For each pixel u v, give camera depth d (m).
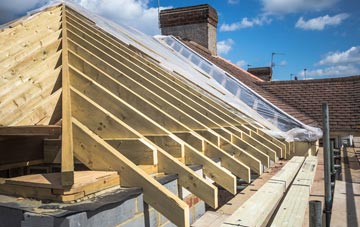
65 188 2.86
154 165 3.91
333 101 14.24
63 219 2.53
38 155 4.31
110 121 4.09
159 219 3.68
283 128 10.12
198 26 17.41
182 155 4.47
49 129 3.61
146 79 6.42
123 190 3.25
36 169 4.99
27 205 2.82
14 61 5.58
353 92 14.39
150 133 4.59
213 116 6.81
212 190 3.71
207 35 17.30
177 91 6.95
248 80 15.78
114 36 9.30
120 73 5.89
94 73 5.30
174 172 3.93
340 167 8.31
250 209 4.11
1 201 2.96
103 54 6.64
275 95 15.45
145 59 8.62
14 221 2.77
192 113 6.33
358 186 6.92
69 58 5.46
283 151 7.87
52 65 5.36
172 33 17.80
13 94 4.64
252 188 6.16
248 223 3.66
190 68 11.41
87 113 4.20
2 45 6.22
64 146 3.09
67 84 4.36
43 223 2.57
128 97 5.20
